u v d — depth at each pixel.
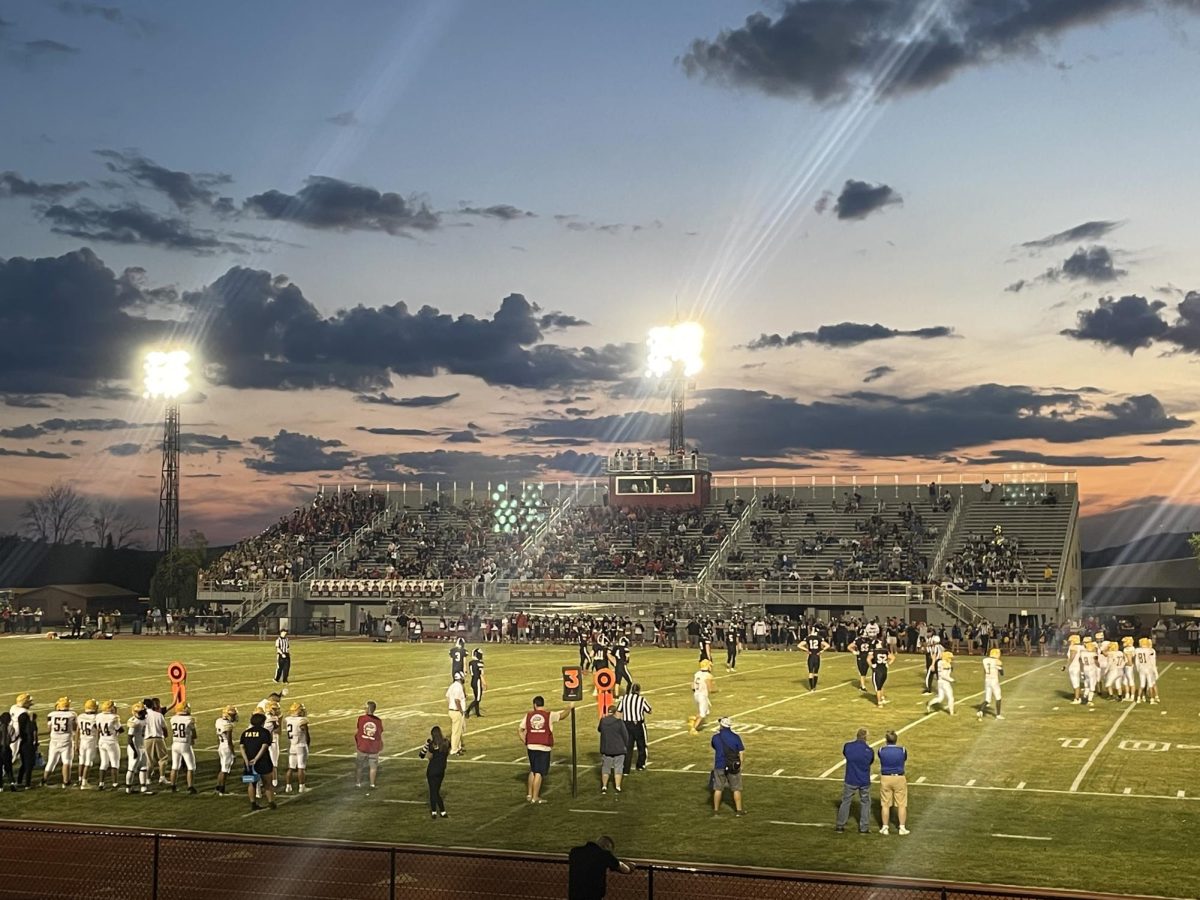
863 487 87.38
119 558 128.25
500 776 27.34
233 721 26.12
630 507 89.62
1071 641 39.78
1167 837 21.33
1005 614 70.12
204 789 26.25
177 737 25.92
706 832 22.05
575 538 86.62
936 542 79.94
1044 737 31.97
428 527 92.81
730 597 74.12
